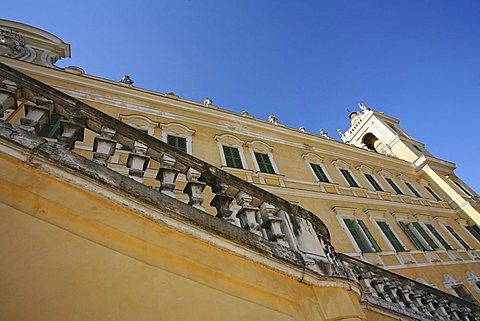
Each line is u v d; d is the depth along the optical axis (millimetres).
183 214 3611
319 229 5008
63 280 2691
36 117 3955
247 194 4594
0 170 3080
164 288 3074
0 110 3824
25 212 2959
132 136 4367
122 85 14031
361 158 21766
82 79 13148
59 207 3111
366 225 15781
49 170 3254
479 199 24297
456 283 15633
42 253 2773
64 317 2502
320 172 17641
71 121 4215
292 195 14695
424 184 24266
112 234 3193
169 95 15344
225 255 3633
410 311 7145
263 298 3582
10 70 4262
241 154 15148
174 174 4215
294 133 18891
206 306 3170
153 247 3289
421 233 18078
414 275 14547
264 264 3781
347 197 16859
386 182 21016
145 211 3430
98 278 2842
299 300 3768
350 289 4199
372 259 13875
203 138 14664
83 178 3348
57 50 15141
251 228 4168
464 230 21016
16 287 2496
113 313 2697
